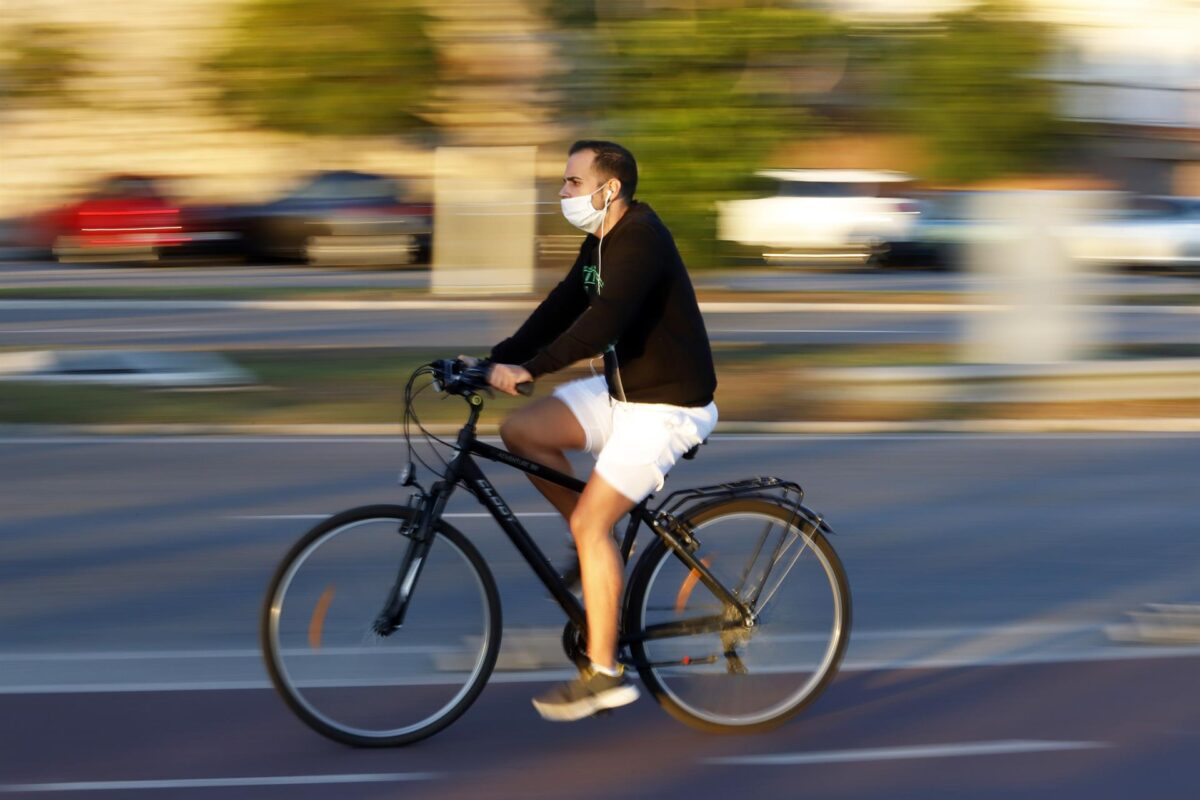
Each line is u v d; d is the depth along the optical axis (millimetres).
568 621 5285
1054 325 14375
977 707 5621
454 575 5195
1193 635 6562
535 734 5285
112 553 7793
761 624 5332
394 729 5121
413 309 19719
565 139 14164
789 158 15086
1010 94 13867
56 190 29469
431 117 13648
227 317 18859
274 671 5020
